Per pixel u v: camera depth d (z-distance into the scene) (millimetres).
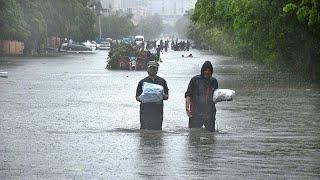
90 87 64000
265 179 20312
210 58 160750
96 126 34750
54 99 50656
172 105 47281
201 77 32500
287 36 74250
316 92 59594
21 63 117938
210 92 32438
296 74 83312
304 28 70812
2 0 137500
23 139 29000
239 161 23578
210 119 32375
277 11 71500
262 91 60594
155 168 22016
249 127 34906
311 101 50750
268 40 74875
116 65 102312
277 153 25594
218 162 23328
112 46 133375
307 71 76250
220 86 66938
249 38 79188
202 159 23938
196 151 25875
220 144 27984
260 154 25281
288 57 78625
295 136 31203
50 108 43906
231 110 44000
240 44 111812
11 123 35438
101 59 144250
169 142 28406
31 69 97000
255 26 74000
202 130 32594
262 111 43469
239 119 38750
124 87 64250
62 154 24812
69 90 59844
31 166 22156
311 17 61000
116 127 34344
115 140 28938
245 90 61750
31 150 25734
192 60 146375
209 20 107688
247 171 21609
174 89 62531
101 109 43781
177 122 37219
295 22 71062
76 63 121750
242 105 47375
